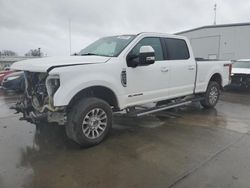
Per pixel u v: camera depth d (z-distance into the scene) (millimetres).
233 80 10203
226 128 4980
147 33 4875
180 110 6656
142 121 5527
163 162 3428
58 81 3602
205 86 6367
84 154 3725
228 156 3602
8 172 3180
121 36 4941
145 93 4754
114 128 4977
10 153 3793
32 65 3820
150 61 4273
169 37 5344
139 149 3891
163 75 5043
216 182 2893
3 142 4273
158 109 5125
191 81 5844
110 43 4828
